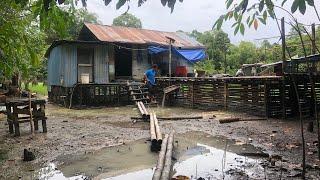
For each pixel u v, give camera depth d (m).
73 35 23.66
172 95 19.00
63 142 9.12
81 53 19.70
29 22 3.91
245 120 12.60
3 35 3.71
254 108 14.05
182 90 18.41
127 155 7.71
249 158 7.28
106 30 22.58
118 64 23.72
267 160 7.04
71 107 18.53
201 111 16.06
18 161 7.24
